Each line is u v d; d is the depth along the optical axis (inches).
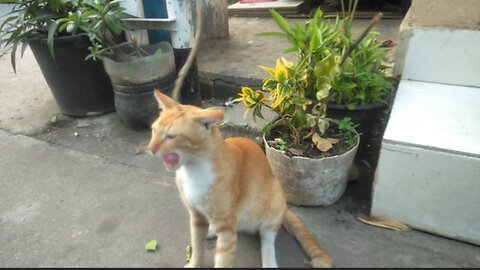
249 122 46.5
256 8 81.7
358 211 36.9
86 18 45.6
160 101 25.8
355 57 38.1
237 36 70.9
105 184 42.3
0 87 66.2
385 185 33.0
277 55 59.7
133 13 51.5
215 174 25.5
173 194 40.3
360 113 39.0
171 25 49.0
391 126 32.4
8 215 38.3
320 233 34.4
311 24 37.5
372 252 32.3
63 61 49.8
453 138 30.3
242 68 55.3
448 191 30.6
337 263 31.3
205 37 69.5
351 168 39.6
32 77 70.0
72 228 36.3
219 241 28.1
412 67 40.1
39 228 36.5
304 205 37.6
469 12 35.4
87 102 54.8
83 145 49.8
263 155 31.4
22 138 51.8
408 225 34.3
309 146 36.5
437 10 36.6
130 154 47.4
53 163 46.4
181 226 36.1
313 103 41.2
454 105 35.1
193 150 23.9
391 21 71.0
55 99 55.7
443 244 32.7
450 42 37.3
